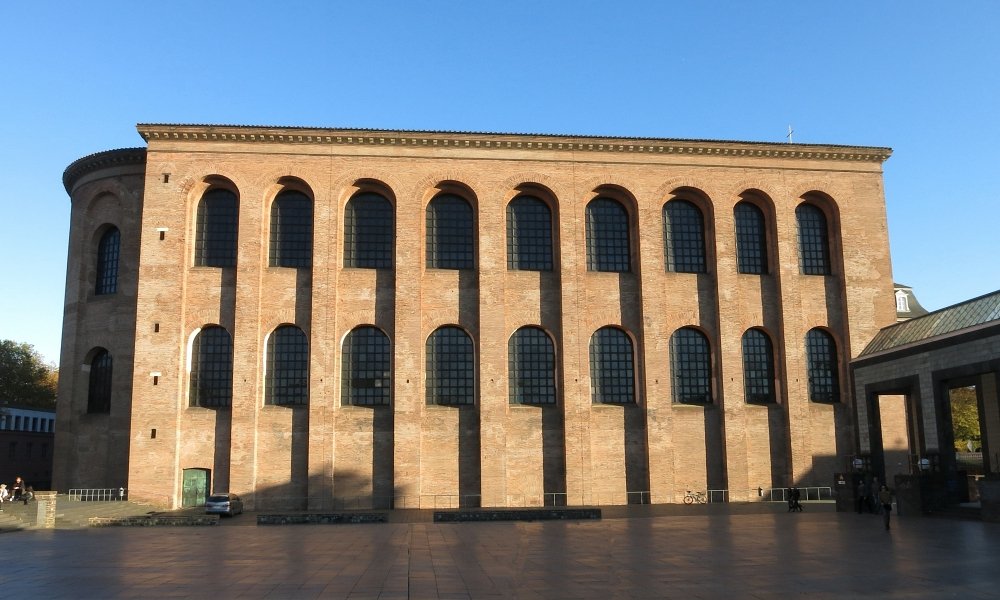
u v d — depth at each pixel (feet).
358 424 128.16
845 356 141.49
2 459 191.11
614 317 137.08
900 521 95.61
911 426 138.82
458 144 136.87
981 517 92.22
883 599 43.96
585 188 138.51
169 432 124.67
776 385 140.15
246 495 123.44
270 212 135.33
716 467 135.13
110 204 142.61
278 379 129.90
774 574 53.42
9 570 58.23
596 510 106.22
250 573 55.83
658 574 53.88
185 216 131.44
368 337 132.36
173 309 128.26
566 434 129.80
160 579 53.11
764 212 146.20
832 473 137.39
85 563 62.23
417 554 66.90
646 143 140.05
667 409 133.39
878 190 146.82
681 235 143.64
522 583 50.55
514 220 139.64
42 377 262.67
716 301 139.13
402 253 132.46
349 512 107.65
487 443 127.85
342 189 134.00
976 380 110.32
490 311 132.05
